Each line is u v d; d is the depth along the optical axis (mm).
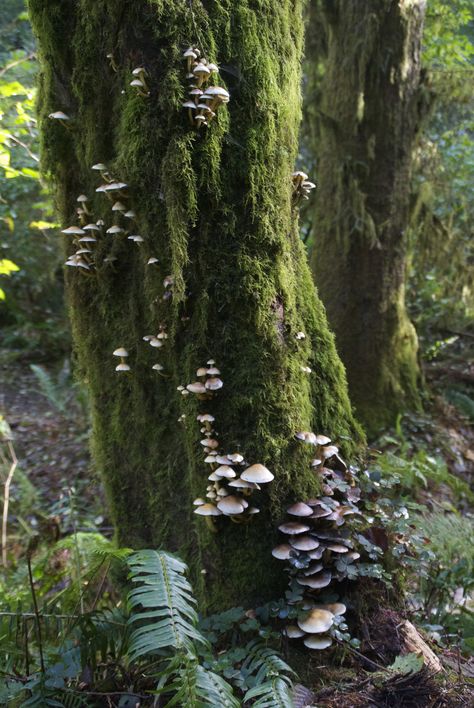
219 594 2650
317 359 2945
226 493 2504
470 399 7871
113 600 3414
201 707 1827
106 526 5609
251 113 2557
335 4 6914
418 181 7723
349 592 2635
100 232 2879
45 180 3104
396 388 7246
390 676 2324
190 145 2482
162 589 2096
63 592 3094
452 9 8227
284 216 2709
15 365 10922
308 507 2564
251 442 2564
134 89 2508
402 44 6742
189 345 2645
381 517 2756
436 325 9484
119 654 2449
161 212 2604
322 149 7246
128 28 2490
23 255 10867
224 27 2488
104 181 2811
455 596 3572
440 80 7223
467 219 8500
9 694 2219
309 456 2691
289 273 2762
